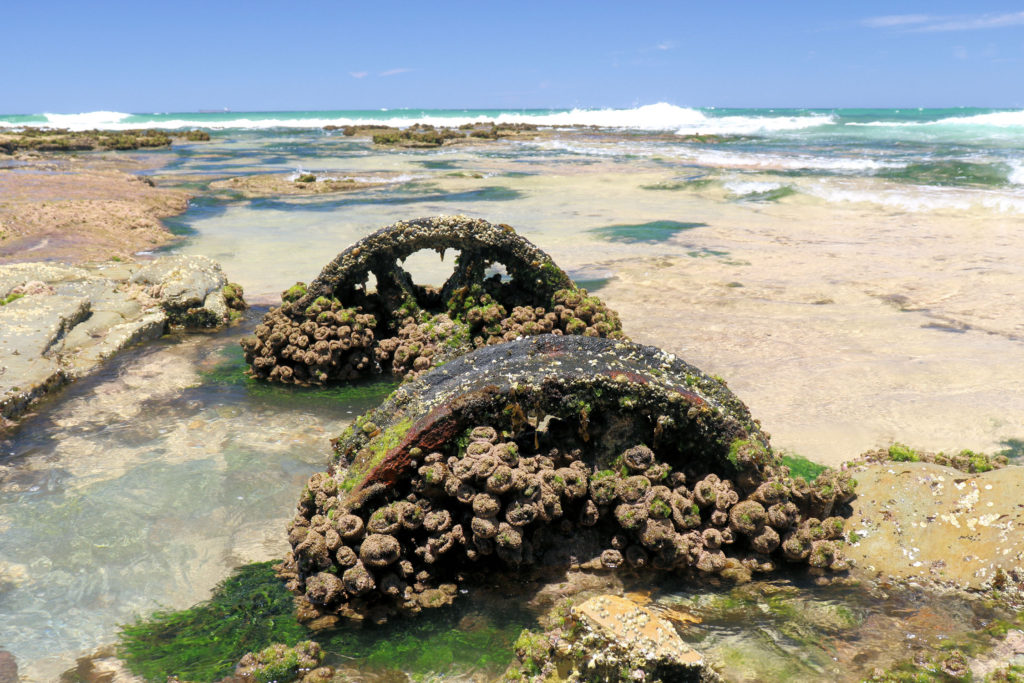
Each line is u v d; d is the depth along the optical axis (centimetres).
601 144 4275
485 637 346
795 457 515
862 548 391
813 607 359
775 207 1733
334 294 708
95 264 1104
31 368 648
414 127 6481
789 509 389
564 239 1357
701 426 411
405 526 374
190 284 870
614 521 402
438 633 349
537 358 424
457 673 323
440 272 1060
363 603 370
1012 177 2058
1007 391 618
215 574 393
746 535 391
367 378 695
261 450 539
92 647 340
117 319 810
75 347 740
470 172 2531
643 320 846
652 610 359
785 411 592
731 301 926
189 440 555
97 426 581
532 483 374
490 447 381
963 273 1048
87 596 375
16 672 323
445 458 393
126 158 3503
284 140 5247
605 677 299
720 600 368
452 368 441
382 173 2627
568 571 391
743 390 638
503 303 705
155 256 1234
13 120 11656
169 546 418
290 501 465
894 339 768
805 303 914
